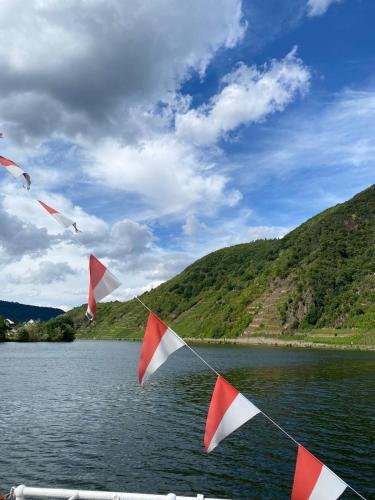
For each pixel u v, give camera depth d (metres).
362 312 197.88
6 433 32.62
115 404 45.56
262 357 122.19
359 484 22.44
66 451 27.95
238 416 9.20
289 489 21.73
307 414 39.88
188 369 87.94
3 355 126.38
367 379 68.75
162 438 31.25
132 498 10.78
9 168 9.64
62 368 87.50
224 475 23.61
